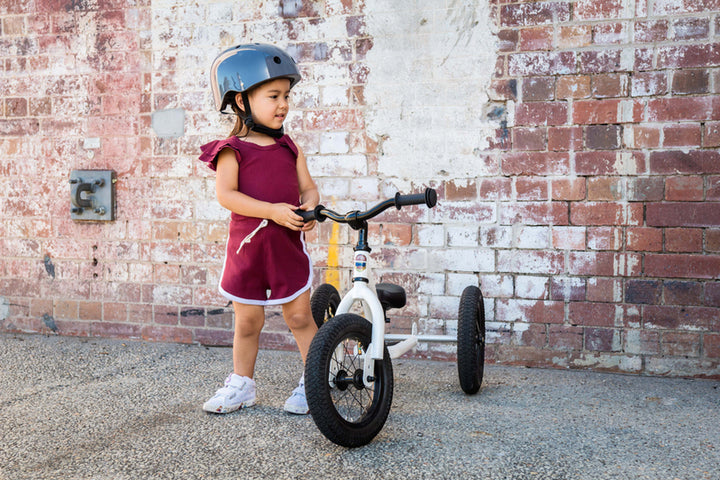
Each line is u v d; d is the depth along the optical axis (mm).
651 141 3293
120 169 4141
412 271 3662
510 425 2523
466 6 3525
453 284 3609
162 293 4090
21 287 4328
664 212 3289
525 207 3486
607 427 2506
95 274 4215
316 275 3822
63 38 4215
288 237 2562
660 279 3311
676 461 2158
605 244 3377
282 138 2684
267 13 3857
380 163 3699
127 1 4086
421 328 3660
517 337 3529
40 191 4297
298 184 2754
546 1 3406
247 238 2551
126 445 2312
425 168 3629
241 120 2691
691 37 3223
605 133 3355
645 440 2361
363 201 3736
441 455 2201
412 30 3617
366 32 3691
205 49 3973
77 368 3449
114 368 3449
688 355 3283
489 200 3537
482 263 3561
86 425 2533
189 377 3273
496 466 2105
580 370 3436
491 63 3500
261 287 2645
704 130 3223
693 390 3053
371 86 3693
